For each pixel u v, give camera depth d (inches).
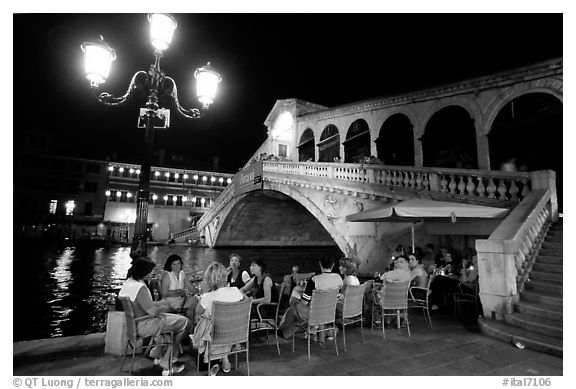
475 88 537.3
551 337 180.2
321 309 171.6
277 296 201.6
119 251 1365.7
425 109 624.4
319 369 155.5
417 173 442.0
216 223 1418.6
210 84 254.4
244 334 149.3
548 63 446.0
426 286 259.9
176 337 158.6
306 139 1057.5
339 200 600.7
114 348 173.6
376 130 742.5
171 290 196.2
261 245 1542.8
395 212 286.8
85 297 534.9
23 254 1161.4
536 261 252.1
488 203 352.5
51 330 377.1
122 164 1897.1
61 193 1705.2
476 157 535.8
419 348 182.1
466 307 276.1
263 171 902.4
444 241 399.2
